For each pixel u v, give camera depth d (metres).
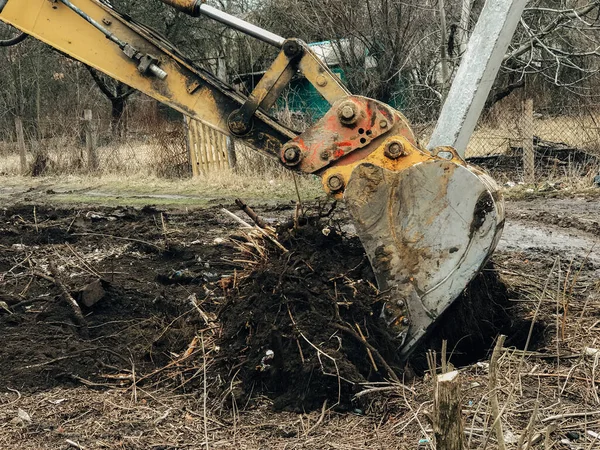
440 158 4.22
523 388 4.03
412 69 16.89
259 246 4.91
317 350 4.03
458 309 4.83
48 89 31.12
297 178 14.66
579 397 3.93
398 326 4.28
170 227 9.52
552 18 16.16
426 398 3.91
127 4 23.95
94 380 4.58
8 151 23.98
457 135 5.69
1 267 7.30
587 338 4.77
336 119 4.40
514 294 5.62
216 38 24.55
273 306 4.32
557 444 3.41
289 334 4.16
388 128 4.32
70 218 10.13
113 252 7.88
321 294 4.31
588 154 13.30
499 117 15.04
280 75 4.59
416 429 3.61
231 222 10.04
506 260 7.32
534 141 14.51
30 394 4.34
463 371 4.39
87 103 26.28
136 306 5.80
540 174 13.17
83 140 20.77
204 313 5.19
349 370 3.98
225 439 3.66
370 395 3.92
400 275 4.28
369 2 16.27
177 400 4.19
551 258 7.40
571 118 14.59
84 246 8.28
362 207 4.29
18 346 4.99
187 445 3.59
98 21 4.93
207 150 16.42
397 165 4.28
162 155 17.36
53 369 4.64
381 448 3.45
